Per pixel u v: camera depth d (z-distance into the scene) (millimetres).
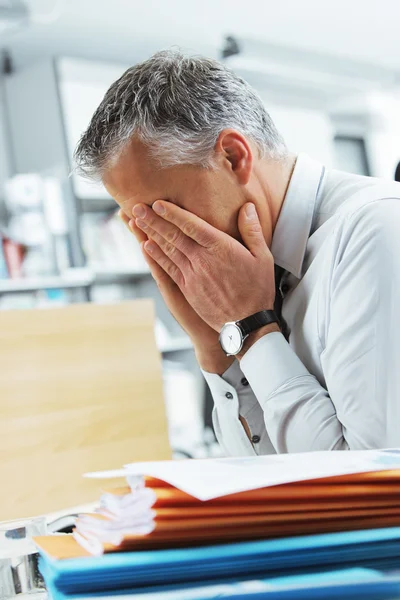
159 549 437
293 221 1118
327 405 992
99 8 4918
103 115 1009
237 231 1096
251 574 428
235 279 1080
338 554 440
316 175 1150
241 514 442
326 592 404
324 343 1065
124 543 428
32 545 583
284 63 5742
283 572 431
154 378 1188
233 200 1071
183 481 433
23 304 4523
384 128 7809
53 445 1060
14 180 4578
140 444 1148
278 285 1167
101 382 1129
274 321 1083
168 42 5707
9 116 5152
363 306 962
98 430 1108
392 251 982
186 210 1057
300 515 453
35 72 4961
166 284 1188
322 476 457
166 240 1086
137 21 5246
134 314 1187
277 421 1016
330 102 7234
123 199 1065
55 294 4676
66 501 1055
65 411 1081
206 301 1103
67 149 4816
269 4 5359
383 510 474
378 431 919
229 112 1041
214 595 393
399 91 6957
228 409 1195
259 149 1093
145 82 1001
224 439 1231
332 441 968
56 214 4652
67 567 406
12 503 1007
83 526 487
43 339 1080
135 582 414
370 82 6570
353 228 1023
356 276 984
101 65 5027
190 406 4789
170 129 994
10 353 1047
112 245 5004
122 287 5387
